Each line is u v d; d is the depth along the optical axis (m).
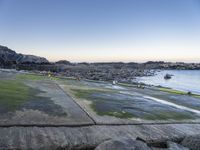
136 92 25.88
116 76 76.75
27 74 36.75
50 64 101.31
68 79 35.28
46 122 9.46
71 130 8.84
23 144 7.01
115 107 14.58
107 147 6.24
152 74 131.38
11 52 104.00
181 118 13.24
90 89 23.78
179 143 8.24
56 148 7.12
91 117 11.12
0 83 20.58
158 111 14.78
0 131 7.84
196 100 23.44
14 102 12.73
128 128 9.96
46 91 18.78
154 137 9.03
